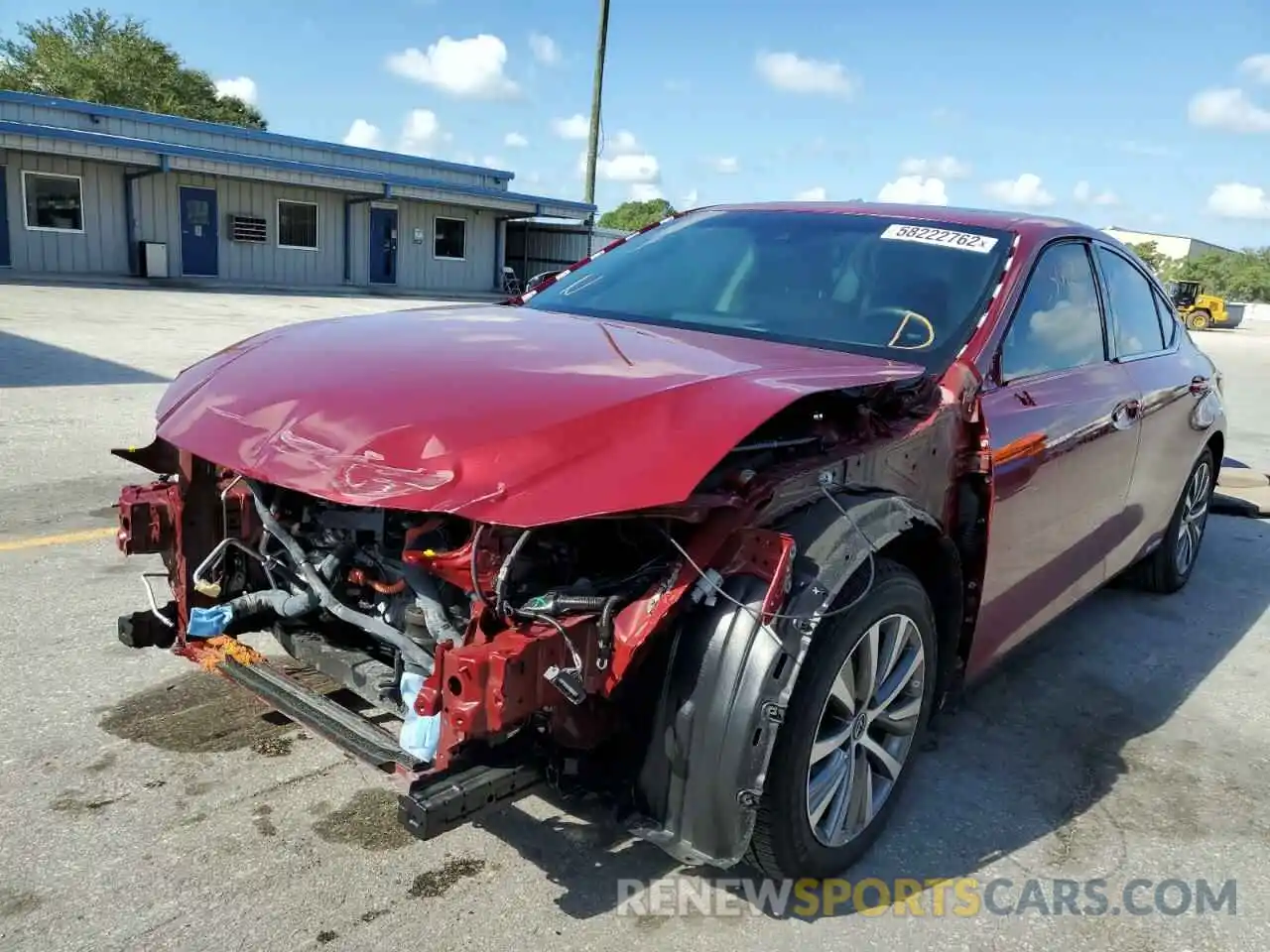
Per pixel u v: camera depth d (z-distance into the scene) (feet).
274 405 8.09
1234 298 252.01
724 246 12.91
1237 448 34.50
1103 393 12.50
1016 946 8.41
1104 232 14.83
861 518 8.18
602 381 7.96
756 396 7.89
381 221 95.25
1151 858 9.80
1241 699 13.66
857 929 8.46
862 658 8.57
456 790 7.09
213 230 83.82
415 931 8.05
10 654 12.42
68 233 75.87
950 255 11.74
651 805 7.88
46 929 7.82
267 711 11.39
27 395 28.84
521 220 111.14
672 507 7.20
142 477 21.01
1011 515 10.44
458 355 8.74
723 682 7.47
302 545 9.05
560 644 7.09
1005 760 11.57
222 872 8.63
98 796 9.60
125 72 166.40
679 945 8.11
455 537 7.60
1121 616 16.62
